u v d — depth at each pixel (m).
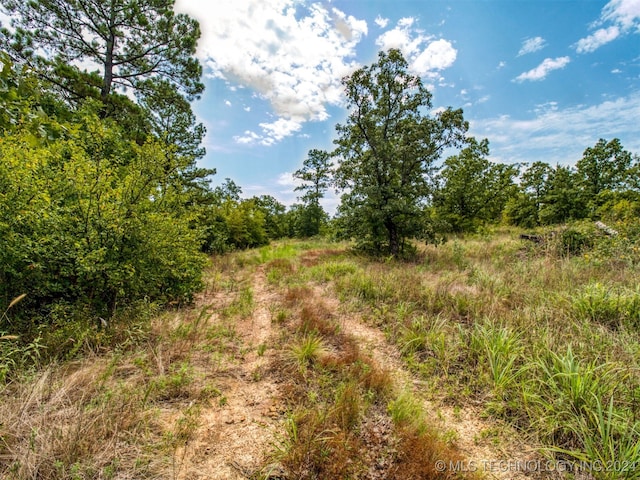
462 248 10.33
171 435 2.13
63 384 2.42
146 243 4.25
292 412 2.53
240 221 19.12
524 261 7.57
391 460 2.02
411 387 2.99
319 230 30.66
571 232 8.90
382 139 11.23
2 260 3.14
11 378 2.38
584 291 4.48
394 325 4.41
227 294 6.75
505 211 26.33
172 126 12.82
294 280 7.72
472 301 4.83
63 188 3.65
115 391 2.49
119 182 4.24
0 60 2.67
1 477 1.61
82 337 3.14
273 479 1.86
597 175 23.97
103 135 4.10
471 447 2.23
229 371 3.22
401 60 10.60
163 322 4.30
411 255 11.47
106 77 10.77
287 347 3.80
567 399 2.39
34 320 3.43
